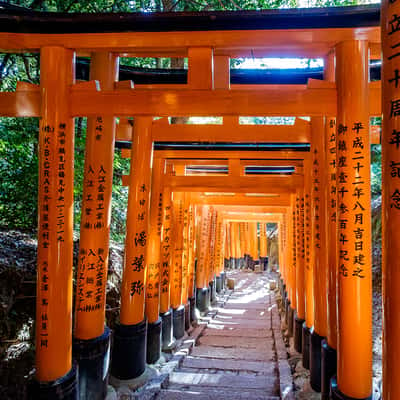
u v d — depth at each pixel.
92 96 4.02
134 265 5.53
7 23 3.77
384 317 2.47
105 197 4.70
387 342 2.41
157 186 7.08
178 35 3.84
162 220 6.98
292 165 7.87
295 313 7.82
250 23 3.69
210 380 5.81
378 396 3.84
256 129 5.52
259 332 9.55
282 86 5.45
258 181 7.62
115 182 10.59
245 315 11.94
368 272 3.64
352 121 3.66
